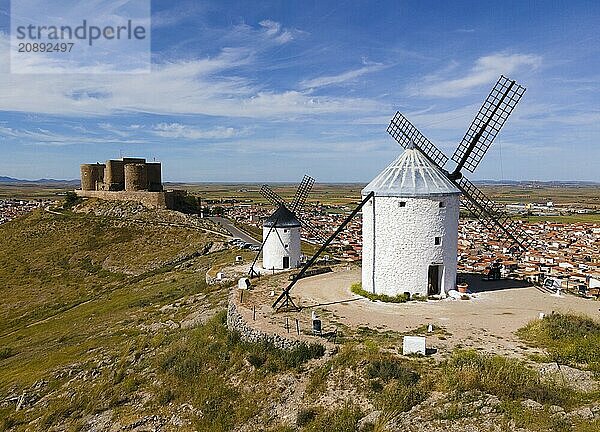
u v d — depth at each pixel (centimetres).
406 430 1451
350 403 1694
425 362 1836
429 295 2925
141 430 1944
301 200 5428
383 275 2944
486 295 2992
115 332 3591
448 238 2938
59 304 5553
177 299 4197
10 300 5934
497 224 3378
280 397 1867
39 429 2194
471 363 1738
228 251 6319
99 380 2558
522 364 1794
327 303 2792
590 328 2202
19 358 3553
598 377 1659
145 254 6875
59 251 7438
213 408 1938
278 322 2392
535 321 2312
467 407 1503
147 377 2372
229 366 2183
